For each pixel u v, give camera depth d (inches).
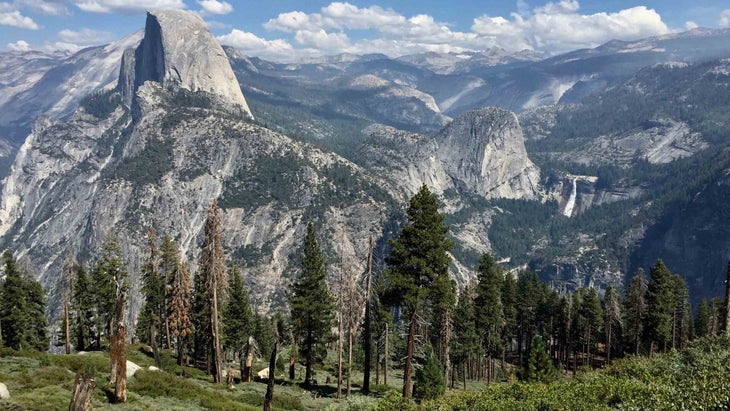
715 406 699.4
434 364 1749.5
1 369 1270.9
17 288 2783.0
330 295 2164.1
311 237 2207.2
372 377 2834.6
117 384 1131.3
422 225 1381.6
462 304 2923.2
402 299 1429.6
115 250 2723.9
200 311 2324.1
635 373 1091.3
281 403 1626.5
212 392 1478.8
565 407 863.7
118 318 1173.7
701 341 1149.7
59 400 1040.8
